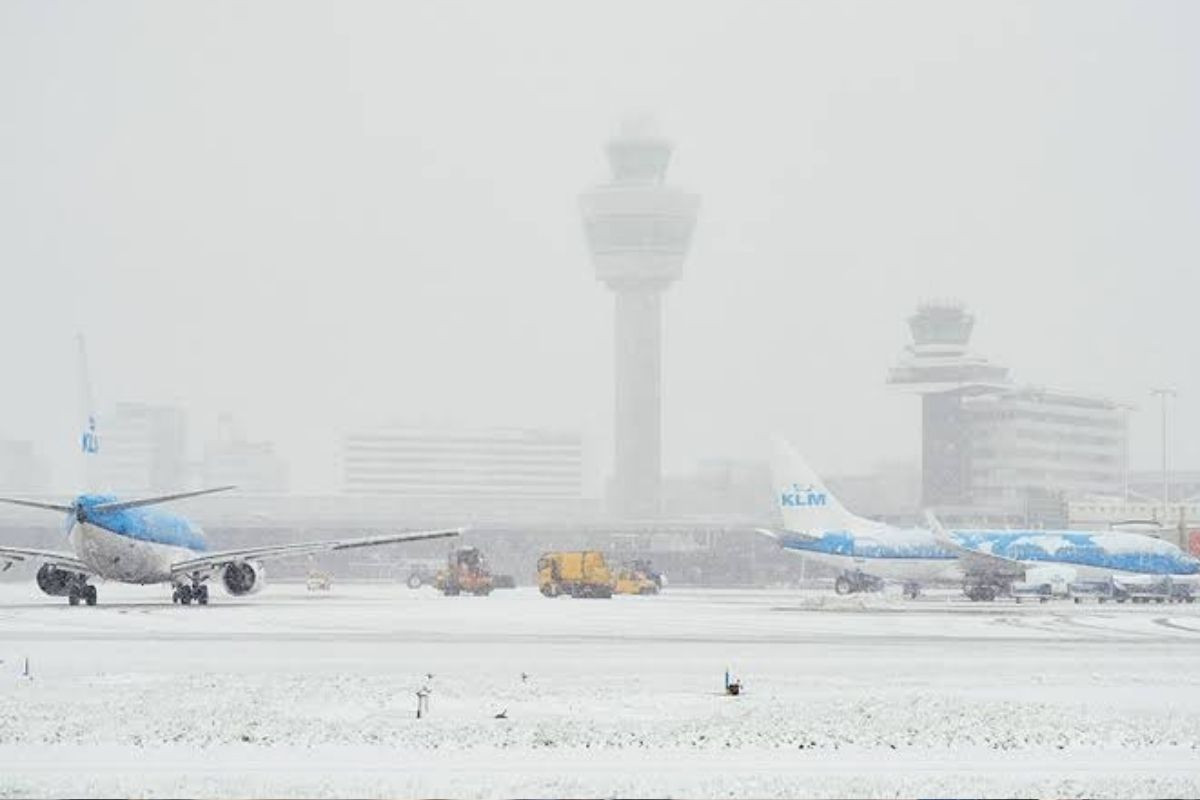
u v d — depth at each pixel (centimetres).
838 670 12231
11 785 6506
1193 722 8950
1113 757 7669
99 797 6216
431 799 6238
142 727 8269
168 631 15812
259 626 16950
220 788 6456
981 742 8119
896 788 6612
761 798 6331
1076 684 11269
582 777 6856
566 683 10850
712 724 8644
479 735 8156
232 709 9075
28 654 12850
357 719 8812
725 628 17862
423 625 17800
